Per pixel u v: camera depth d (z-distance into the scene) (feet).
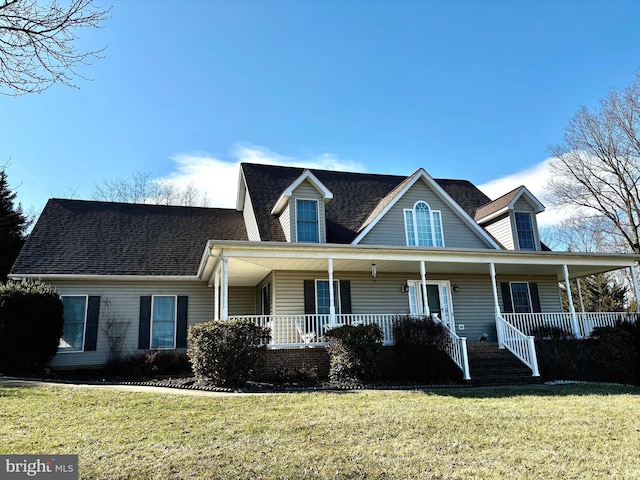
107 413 26.00
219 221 65.41
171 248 57.72
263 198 58.70
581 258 55.47
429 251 49.08
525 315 57.52
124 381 40.65
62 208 60.08
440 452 19.80
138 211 63.82
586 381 44.70
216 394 32.58
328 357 42.55
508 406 28.99
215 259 44.93
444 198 59.21
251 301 59.47
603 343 48.21
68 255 52.37
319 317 51.47
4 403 27.86
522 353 46.09
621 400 31.60
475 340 58.54
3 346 41.63
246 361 36.63
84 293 51.06
